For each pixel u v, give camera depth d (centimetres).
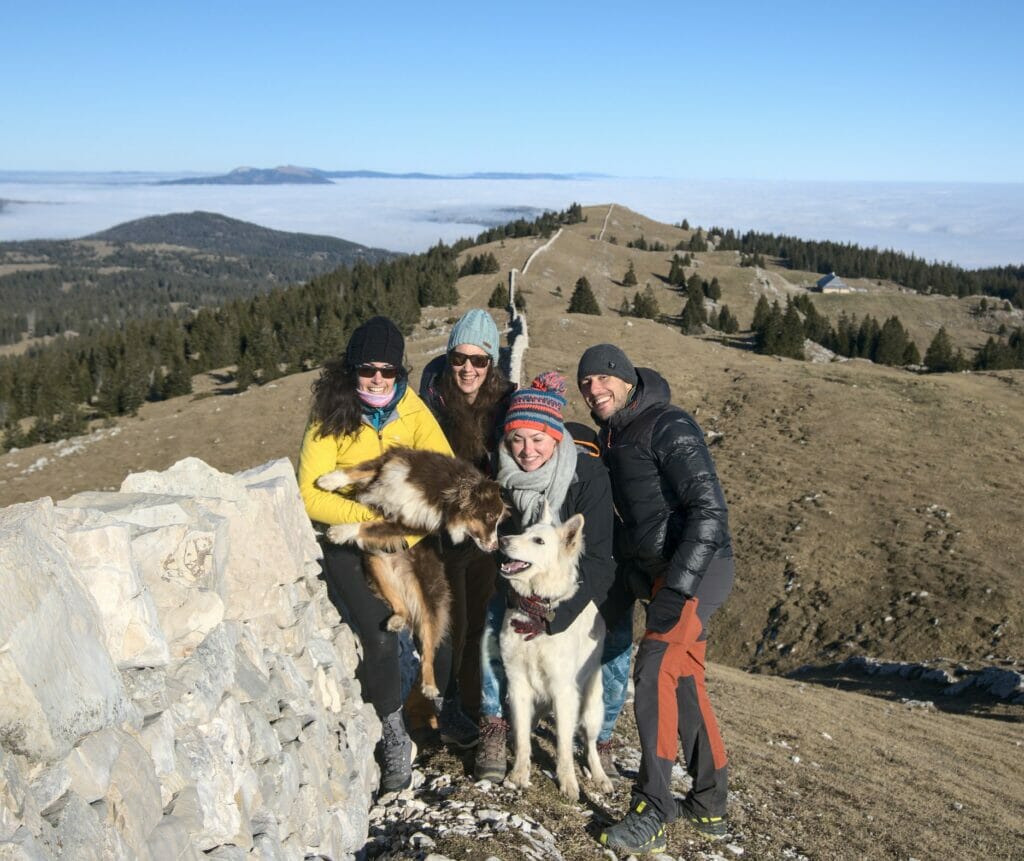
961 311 17962
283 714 388
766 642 2780
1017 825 852
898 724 1395
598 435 546
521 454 498
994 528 3164
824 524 3353
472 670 581
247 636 376
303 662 433
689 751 507
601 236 19625
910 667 2253
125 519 302
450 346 572
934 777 1017
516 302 10519
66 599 235
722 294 15350
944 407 4750
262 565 394
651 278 15412
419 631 496
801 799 742
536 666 497
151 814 254
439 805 482
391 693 499
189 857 267
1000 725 1594
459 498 474
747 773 791
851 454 4075
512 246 15388
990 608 2558
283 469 448
